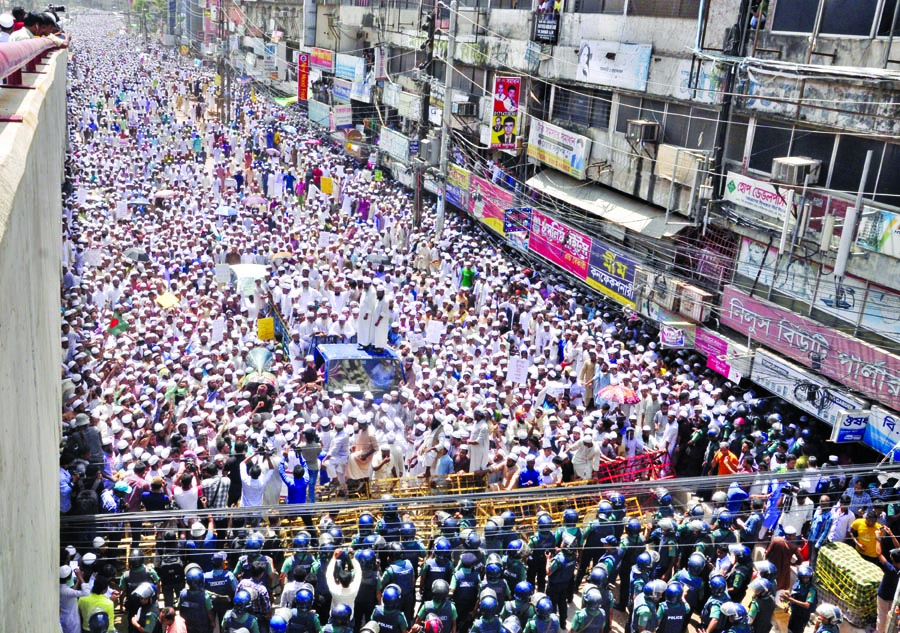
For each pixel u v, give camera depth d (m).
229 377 15.27
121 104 51.56
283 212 29.77
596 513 11.64
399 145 35.47
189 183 34.03
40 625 4.43
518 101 27.78
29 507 4.21
